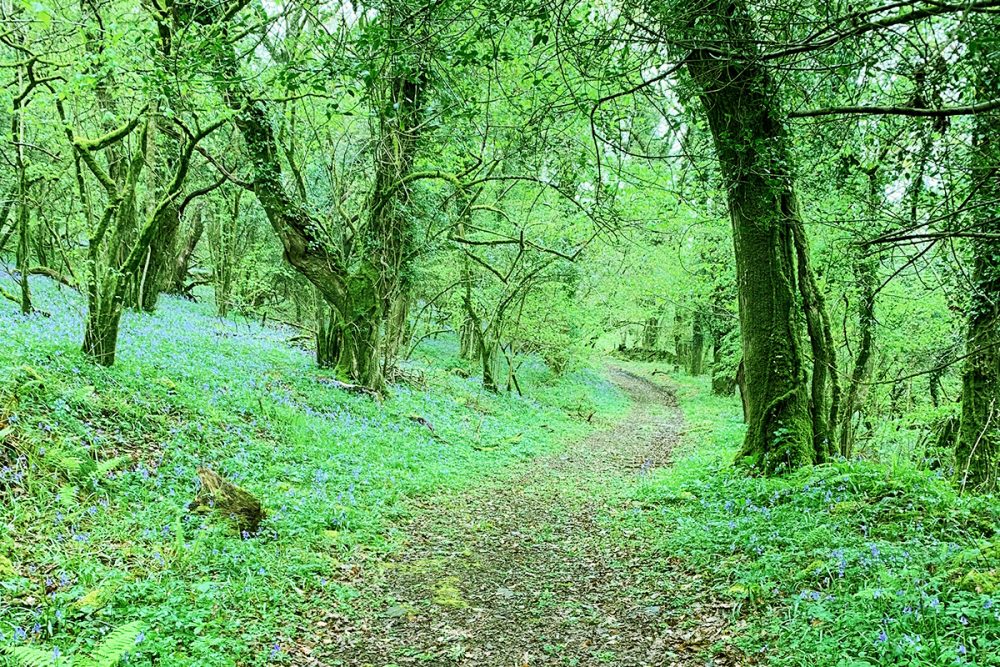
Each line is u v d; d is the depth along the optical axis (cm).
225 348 1659
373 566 755
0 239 2434
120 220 1098
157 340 1448
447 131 1437
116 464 764
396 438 1373
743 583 624
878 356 1605
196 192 1491
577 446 1856
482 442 1631
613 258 2559
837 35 493
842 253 1158
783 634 512
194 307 2523
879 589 508
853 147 820
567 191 1283
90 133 1545
